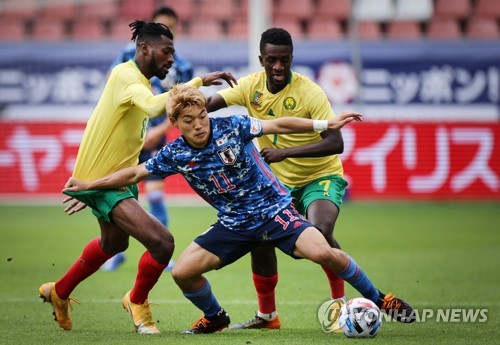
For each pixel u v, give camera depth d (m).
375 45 74.50
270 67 25.14
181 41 71.88
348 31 82.94
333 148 24.78
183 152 22.17
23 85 73.12
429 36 82.56
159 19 37.91
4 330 24.48
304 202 26.05
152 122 38.03
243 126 22.17
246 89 26.23
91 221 57.56
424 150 68.81
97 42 73.50
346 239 48.56
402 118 73.44
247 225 22.53
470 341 22.11
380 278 35.50
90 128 24.03
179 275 22.64
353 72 72.75
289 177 26.70
